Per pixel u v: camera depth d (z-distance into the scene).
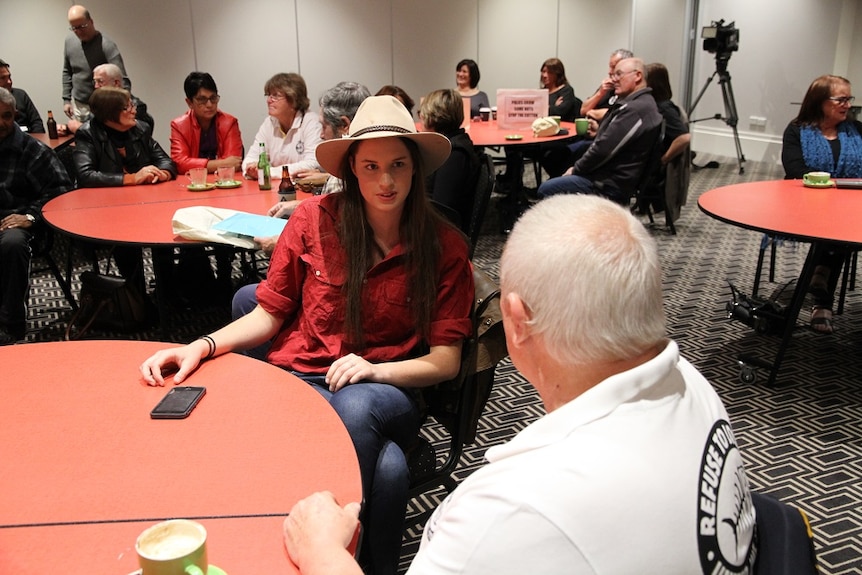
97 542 0.96
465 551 0.77
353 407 1.53
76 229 2.75
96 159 3.71
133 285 3.40
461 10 7.64
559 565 0.73
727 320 3.68
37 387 1.41
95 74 4.49
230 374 1.49
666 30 8.61
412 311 1.74
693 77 9.05
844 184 3.36
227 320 3.75
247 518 1.02
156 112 6.89
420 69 7.66
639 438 0.79
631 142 4.46
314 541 0.93
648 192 5.43
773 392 2.92
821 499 2.24
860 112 6.85
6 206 3.57
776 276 4.41
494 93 8.04
